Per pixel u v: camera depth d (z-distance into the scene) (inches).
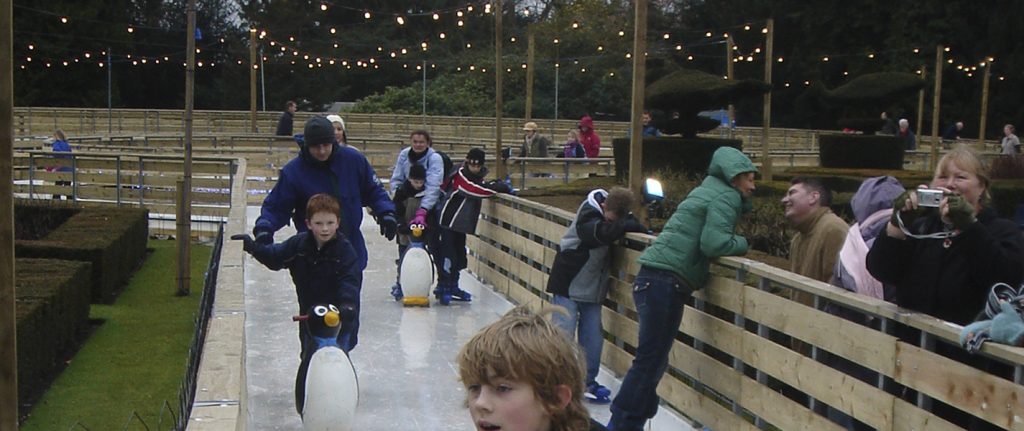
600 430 100.4
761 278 224.7
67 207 685.3
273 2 2096.5
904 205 172.9
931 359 169.0
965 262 174.4
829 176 761.0
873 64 1889.8
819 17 1909.4
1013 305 154.2
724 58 1891.0
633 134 382.6
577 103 1899.6
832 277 219.9
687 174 641.6
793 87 1964.8
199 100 2133.4
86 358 414.3
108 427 324.8
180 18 2164.1
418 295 407.8
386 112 1888.5
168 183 753.0
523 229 394.0
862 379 204.5
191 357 204.4
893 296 208.2
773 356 217.6
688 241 237.3
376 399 290.2
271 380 308.2
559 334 96.5
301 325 261.9
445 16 2092.8
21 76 1893.5
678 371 271.1
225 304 245.9
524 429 95.1
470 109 1886.1
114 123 1598.2
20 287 400.8
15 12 1867.6
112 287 542.3
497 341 95.0
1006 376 167.6
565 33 1903.3
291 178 278.2
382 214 284.4
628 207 280.8
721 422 240.5
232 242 339.3
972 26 1877.5
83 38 1942.7
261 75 2033.7
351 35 2112.5
